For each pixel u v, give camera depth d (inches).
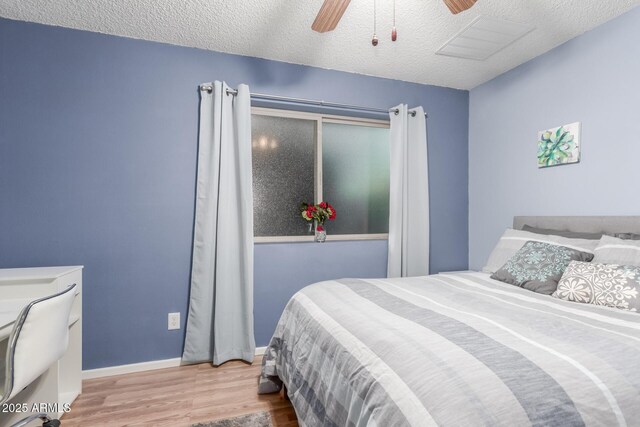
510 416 30.3
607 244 76.4
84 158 94.7
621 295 61.4
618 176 86.2
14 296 71.4
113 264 96.8
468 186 137.3
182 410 76.6
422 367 37.1
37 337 53.3
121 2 82.0
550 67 104.2
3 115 88.7
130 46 98.4
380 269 126.1
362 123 129.2
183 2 82.1
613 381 34.7
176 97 102.5
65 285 77.9
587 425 31.3
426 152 128.3
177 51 102.7
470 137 137.1
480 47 103.0
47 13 86.9
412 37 97.2
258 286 110.8
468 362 36.6
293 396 63.3
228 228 103.7
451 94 135.4
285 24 91.6
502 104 121.9
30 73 90.7
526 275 79.4
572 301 67.8
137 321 98.7
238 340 105.5
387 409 35.8
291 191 121.3
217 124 102.0
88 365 94.3
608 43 88.5
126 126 98.0
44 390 70.8
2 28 88.8
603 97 89.7
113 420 72.8
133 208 98.6
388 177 134.5
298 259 115.3
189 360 101.0
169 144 101.7
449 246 135.0
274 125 120.0
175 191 102.2
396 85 127.5
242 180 104.8
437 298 65.7
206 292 101.6
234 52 107.5
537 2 81.0
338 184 127.7
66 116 93.2
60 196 92.7
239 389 86.4
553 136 102.3
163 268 101.1
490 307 58.9
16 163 89.6
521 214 114.3
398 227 123.6
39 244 91.1
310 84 116.4
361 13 85.4
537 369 35.4
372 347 44.9
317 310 65.2
